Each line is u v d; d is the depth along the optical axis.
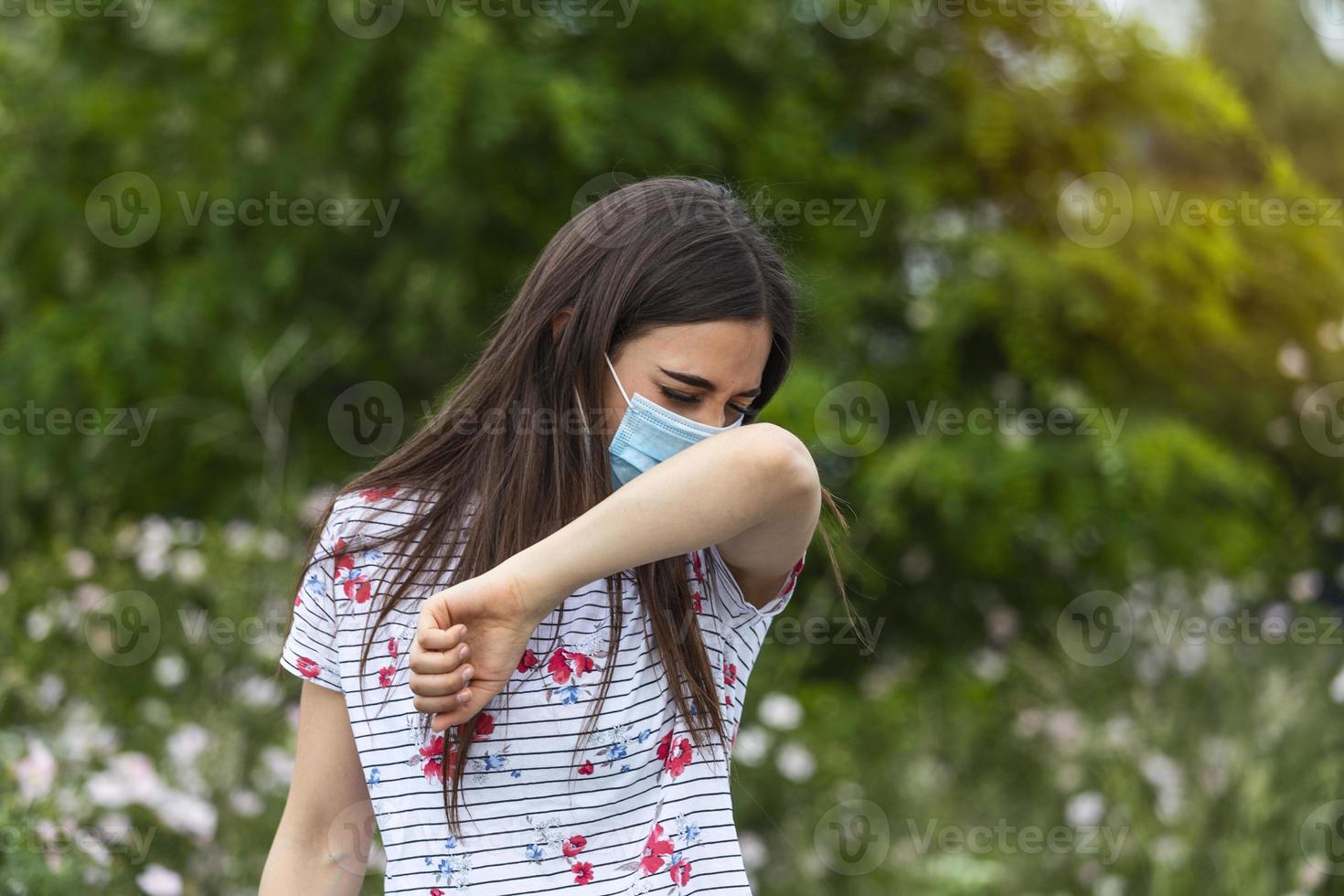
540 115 9.75
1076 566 10.81
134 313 10.46
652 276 2.96
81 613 8.05
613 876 2.89
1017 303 10.21
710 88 10.36
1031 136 10.80
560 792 2.90
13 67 11.29
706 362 2.93
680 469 2.66
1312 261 10.82
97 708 7.58
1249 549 10.44
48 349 10.48
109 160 11.07
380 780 2.95
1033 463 9.83
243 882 6.54
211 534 8.73
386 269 10.41
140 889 5.82
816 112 10.73
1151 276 10.32
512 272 10.47
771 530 2.88
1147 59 10.84
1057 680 9.73
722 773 3.03
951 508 9.63
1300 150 15.35
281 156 10.51
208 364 10.54
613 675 2.95
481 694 2.63
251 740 7.43
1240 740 8.43
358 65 9.80
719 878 2.92
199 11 10.22
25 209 10.93
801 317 4.18
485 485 3.02
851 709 9.73
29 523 10.66
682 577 3.07
